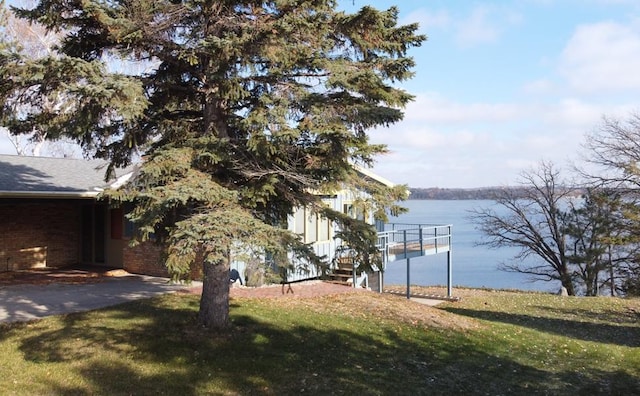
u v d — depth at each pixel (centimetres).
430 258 4950
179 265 628
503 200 3047
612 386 890
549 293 2636
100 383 658
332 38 791
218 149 733
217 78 705
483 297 2244
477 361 946
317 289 1412
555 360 1041
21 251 1680
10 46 619
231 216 641
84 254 1827
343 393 699
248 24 691
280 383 707
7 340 804
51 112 709
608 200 1853
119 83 598
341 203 1580
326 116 716
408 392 740
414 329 1104
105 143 827
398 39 805
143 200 671
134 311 1004
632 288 1956
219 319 879
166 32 746
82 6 677
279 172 745
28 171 1606
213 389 668
